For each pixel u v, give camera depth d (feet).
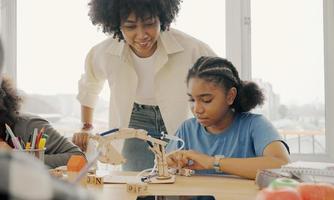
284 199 1.69
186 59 4.45
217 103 3.46
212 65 3.51
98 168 3.20
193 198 2.44
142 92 4.59
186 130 3.85
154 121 4.51
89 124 4.96
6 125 3.29
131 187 2.58
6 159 0.85
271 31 5.80
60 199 0.84
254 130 3.50
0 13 6.15
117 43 4.60
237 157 3.45
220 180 2.99
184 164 3.27
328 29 5.62
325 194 1.89
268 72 5.82
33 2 6.14
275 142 3.32
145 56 4.49
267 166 3.00
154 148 3.05
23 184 0.80
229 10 5.82
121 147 4.07
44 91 6.13
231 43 5.83
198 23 5.88
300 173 2.52
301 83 5.76
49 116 6.07
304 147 5.75
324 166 2.60
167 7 4.19
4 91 3.55
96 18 4.36
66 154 3.40
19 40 6.20
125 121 4.60
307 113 5.75
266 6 5.80
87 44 6.03
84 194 0.90
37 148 2.78
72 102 6.04
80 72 6.05
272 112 5.79
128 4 3.91
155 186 2.75
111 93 4.75
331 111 5.64
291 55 5.77
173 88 4.45
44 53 6.14
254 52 5.84
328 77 5.65
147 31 4.04
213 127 3.64
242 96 3.59
